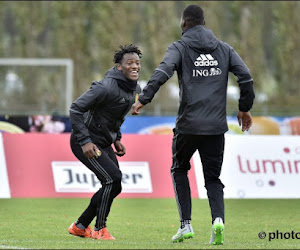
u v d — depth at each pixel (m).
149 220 32.03
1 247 20.45
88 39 117.06
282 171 37.72
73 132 23.25
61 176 37.84
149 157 38.16
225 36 117.38
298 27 119.62
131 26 117.19
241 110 22.20
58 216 33.16
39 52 116.88
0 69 111.94
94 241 22.56
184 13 21.86
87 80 115.94
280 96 117.06
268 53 119.81
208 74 21.41
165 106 101.62
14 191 37.75
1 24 116.38
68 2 116.88
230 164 37.53
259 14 118.50
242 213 35.28
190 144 21.77
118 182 23.16
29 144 38.22
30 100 111.38
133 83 23.08
